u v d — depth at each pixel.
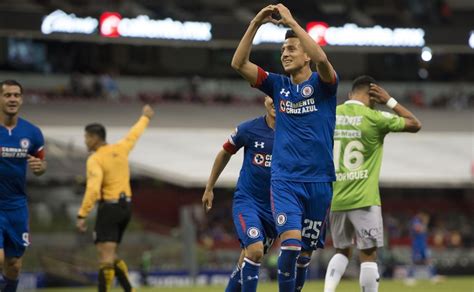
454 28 91.62
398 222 86.25
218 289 49.94
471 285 51.00
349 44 89.38
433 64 118.44
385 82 116.31
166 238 76.19
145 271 60.06
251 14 107.75
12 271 25.53
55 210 79.00
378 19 110.31
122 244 71.81
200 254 68.12
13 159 24.77
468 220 90.31
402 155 80.88
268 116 22.41
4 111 24.66
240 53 20.39
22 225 25.09
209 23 88.06
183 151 76.38
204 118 92.50
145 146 76.44
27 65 103.12
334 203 24.55
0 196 24.77
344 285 49.22
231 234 80.19
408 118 24.86
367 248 24.39
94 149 30.98
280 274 20.05
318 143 20.17
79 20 84.38
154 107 95.69
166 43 87.31
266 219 22.14
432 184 83.50
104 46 108.00
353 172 24.39
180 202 87.06
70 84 100.69
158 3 104.12
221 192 87.31
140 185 87.25
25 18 83.00
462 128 95.69
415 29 90.62
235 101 104.25
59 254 65.50
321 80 20.12
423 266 63.19
